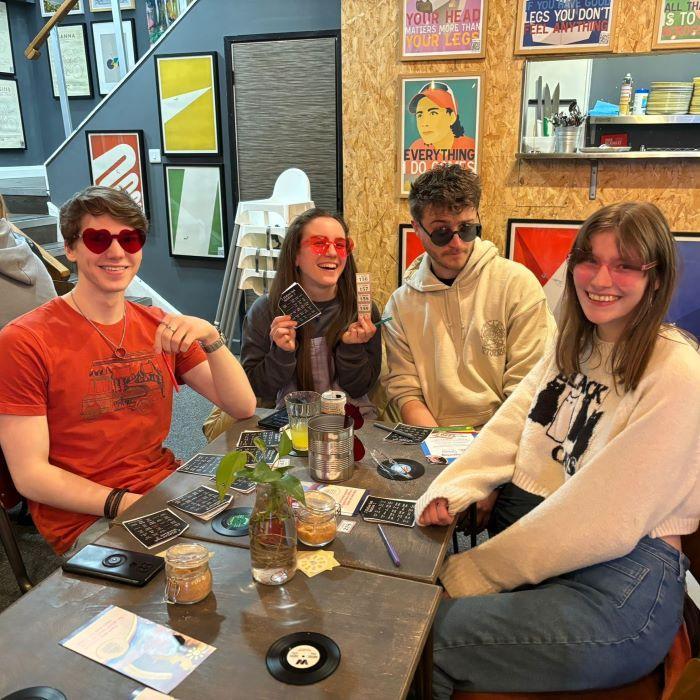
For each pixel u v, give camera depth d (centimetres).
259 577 109
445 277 214
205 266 491
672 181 312
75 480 156
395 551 120
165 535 125
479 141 331
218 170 462
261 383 213
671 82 299
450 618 125
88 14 569
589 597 122
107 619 101
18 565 168
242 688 87
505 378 210
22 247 268
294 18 418
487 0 313
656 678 124
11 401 151
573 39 304
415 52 330
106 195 157
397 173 349
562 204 329
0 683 88
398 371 220
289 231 204
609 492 124
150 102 472
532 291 208
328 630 98
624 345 131
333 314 211
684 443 122
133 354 169
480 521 171
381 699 85
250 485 144
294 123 430
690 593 195
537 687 118
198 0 438
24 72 607
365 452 161
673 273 126
